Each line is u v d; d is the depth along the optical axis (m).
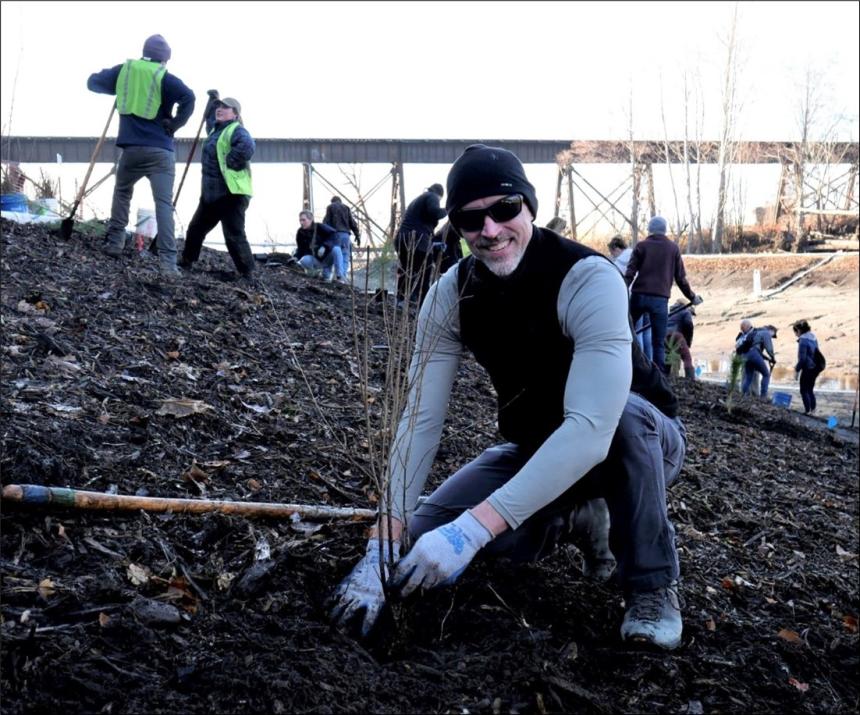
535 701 2.31
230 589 2.57
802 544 4.43
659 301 9.08
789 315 28.73
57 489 2.68
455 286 2.61
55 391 3.68
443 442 4.42
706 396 9.29
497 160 2.39
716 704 2.57
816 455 7.43
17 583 2.35
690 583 3.44
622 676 2.57
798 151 43.03
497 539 2.79
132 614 2.30
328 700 2.14
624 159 40.56
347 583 2.57
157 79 7.01
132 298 5.67
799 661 3.01
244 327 5.77
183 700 2.06
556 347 2.51
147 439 3.43
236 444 3.67
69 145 33.91
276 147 37.09
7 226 7.14
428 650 2.47
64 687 2.03
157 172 7.09
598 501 2.96
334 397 4.66
